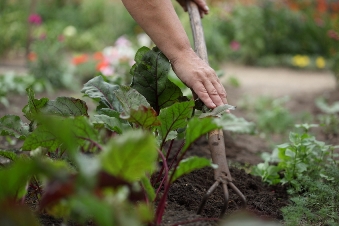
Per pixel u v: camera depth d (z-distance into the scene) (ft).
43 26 33.91
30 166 4.37
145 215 4.76
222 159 6.15
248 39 31.73
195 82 6.70
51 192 4.19
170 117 6.36
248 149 12.52
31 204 6.77
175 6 31.68
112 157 4.49
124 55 20.59
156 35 7.02
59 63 22.02
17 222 4.19
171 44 6.99
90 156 5.77
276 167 8.98
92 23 38.55
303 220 7.26
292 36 33.94
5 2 31.81
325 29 33.40
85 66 24.16
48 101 7.07
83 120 5.64
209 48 30.53
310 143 8.71
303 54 33.73
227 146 12.36
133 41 30.91
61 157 7.39
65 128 4.50
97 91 7.63
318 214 7.39
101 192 4.37
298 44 33.60
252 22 32.09
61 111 7.04
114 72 20.25
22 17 29.66
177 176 5.65
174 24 7.04
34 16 25.04
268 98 19.21
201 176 8.40
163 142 6.59
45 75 21.43
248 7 32.91
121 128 6.51
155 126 6.45
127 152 4.48
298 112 17.83
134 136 4.42
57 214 5.48
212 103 6.59
